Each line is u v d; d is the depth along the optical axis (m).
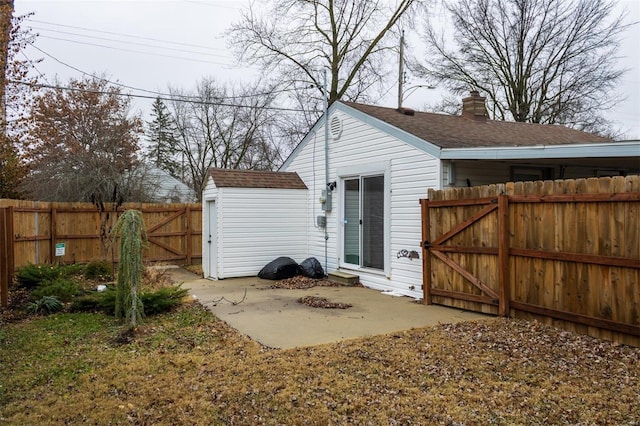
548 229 5.66
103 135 17.66
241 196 10.74
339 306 7.30
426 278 7.47
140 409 3.52
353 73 20.09
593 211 5.16
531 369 4.25
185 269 12.80
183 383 4.02
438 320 6.27
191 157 27.53
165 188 23.16
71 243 11.98
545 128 12.82
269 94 21.95
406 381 4.01
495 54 20.84
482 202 6.50
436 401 3.59
